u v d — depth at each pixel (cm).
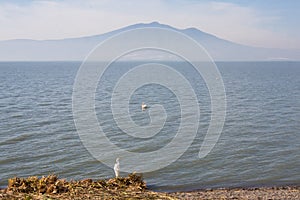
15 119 4644
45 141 3478
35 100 6781
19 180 1789
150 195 1711
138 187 1955
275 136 3797
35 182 1777
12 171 2631
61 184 1797
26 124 4300
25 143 3406
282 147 3353
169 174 2594
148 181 2450
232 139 3644
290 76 16612
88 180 1944
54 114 4997
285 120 4747
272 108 5894
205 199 1938
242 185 2383
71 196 1574
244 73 19138
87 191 1698
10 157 2953
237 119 4734
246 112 5366
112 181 1995
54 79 13725
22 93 8231
